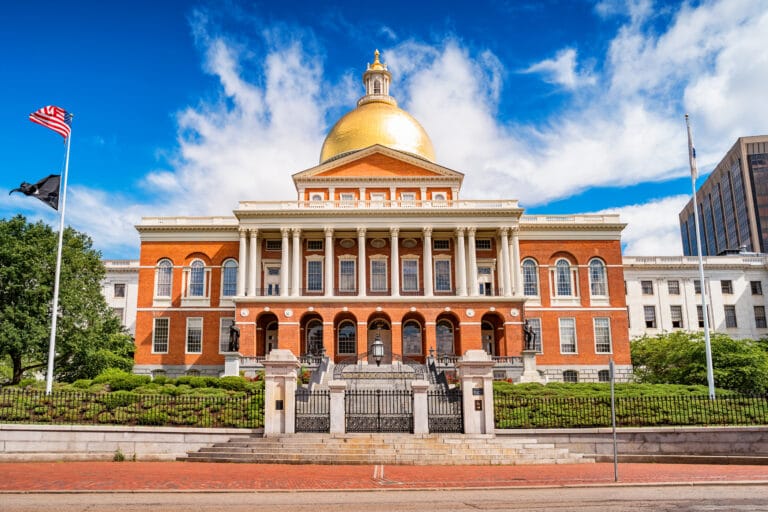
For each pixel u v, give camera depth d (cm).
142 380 4156
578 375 6397
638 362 6962
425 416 2595
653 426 2706
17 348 4819
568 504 1549
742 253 9100
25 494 1683
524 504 1550
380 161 6850
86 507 1498
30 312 4966
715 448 2545
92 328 5247
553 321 6519
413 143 7219
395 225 6334
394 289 6203
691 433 2561
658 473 2141
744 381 5275
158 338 6456
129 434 2520
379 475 2047
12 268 4884
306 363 5619
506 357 5741
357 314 6047
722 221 14400
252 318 6012
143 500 1603
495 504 1551
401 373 4981
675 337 6519
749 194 12900
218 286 6569
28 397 2919
